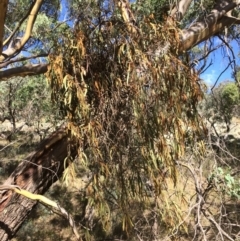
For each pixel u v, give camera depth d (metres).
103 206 2.13
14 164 10.17
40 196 2.51
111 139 2.08
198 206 2.82
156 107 2.04
